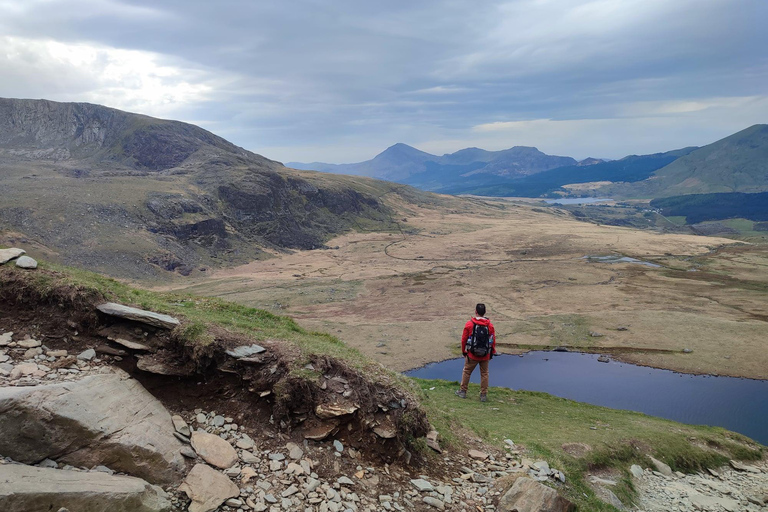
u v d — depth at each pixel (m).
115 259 117.75
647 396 51.22
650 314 84.75
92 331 10.57
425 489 10.26
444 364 60.72
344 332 74.38
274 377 10.87
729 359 62.69
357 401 11.17
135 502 7.29
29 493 6.39
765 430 43.25
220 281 121.50
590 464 16.00
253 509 8.27
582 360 63.91
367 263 153.88
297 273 135.38
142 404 9.47
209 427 9.90
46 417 7.67
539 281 119.12
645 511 14.23
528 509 10.00
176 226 150.00
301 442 10.24
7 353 9.34
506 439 14.73
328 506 8.86
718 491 17.47
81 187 160.75
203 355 10.62
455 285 115.12
